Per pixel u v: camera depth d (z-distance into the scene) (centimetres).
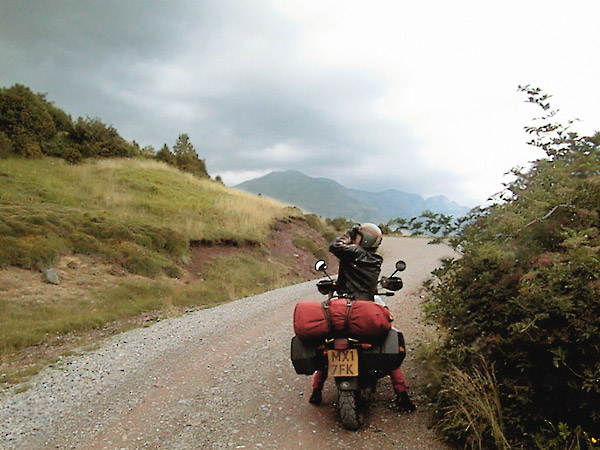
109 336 969
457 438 415
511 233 429
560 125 476
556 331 366
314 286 1538
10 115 2898
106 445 465
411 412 493
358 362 456
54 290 1278
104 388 636
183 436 476
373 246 541
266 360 726
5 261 1327
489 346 418
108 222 1792
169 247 1816
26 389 643
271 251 2273
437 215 485
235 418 515
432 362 500
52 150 3028
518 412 398
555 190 414
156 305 1304
